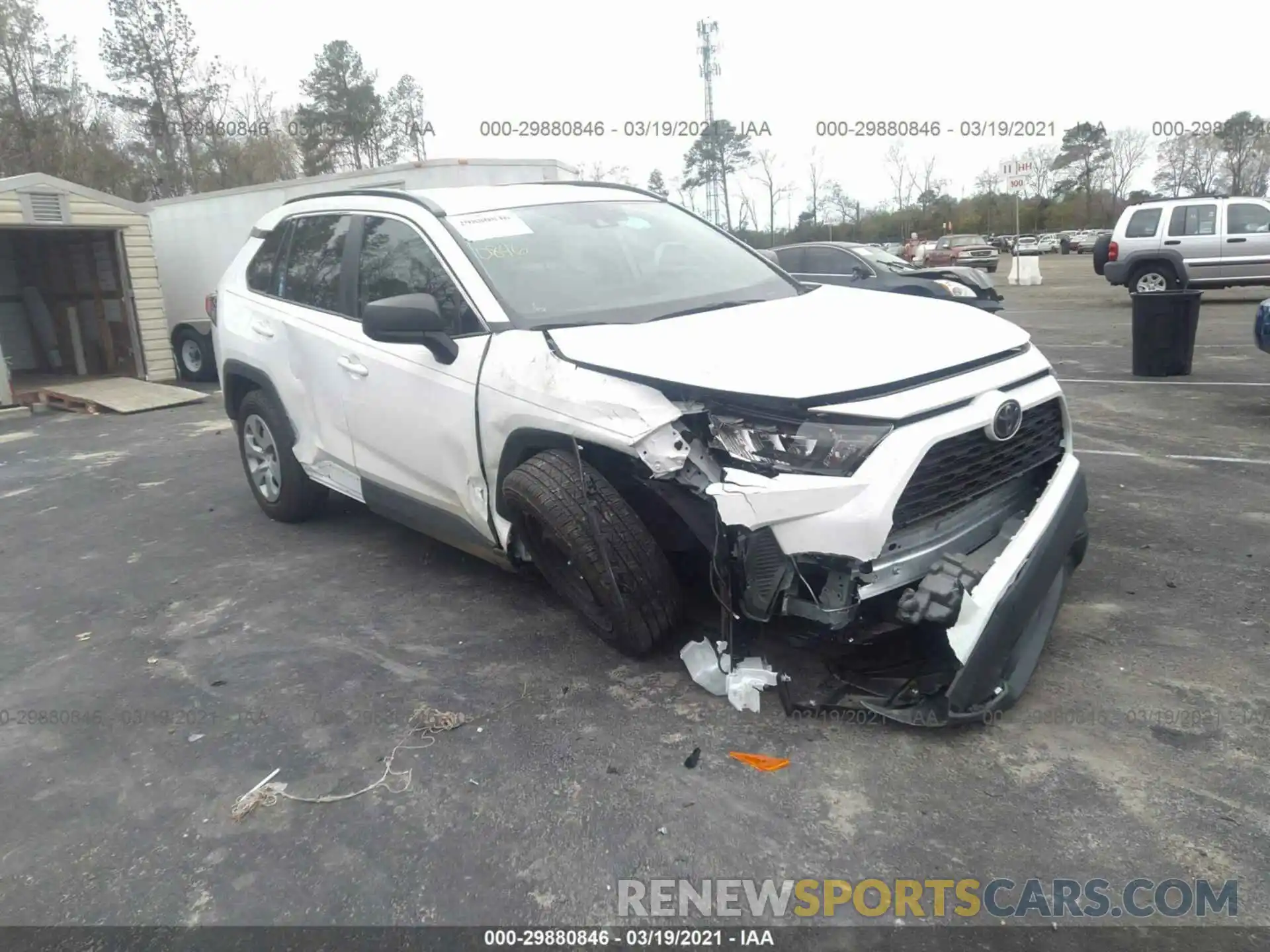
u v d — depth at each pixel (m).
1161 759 2.78
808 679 3.23
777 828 2.57
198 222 13.70
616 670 3.49
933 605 2.73
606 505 3.24
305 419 4.84
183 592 4.64
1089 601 3.89
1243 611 3.73
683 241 4.41
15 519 6.28
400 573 4.70
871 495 2.65
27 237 14.89
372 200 4.50
